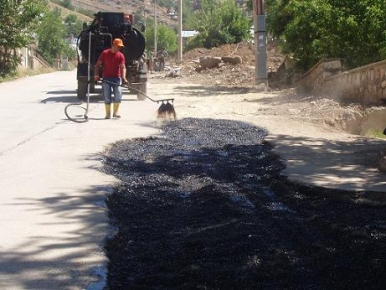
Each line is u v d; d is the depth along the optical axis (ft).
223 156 36.76
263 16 85.20
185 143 40.42
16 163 33.12
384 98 53.01
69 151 36.32
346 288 17.70
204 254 20.30
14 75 132.05
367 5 62.90
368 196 27.32
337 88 60.75
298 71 85.10
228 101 67.26
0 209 24.44
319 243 21.49
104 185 28.40
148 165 33.78
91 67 69.00
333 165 33.24
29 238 21.02
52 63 235.40
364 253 20.38
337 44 66.23
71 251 19.90
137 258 19.98
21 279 17.65
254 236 21.97
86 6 419.95
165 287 17.70
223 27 220.43
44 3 146.00
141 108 59.47
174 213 25.22
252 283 17.93
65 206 25.00
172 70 131.03
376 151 37.24
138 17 347.77
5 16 123.75
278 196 28.22
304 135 43.75
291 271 18.89
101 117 52.34
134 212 25.22
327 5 66.39
